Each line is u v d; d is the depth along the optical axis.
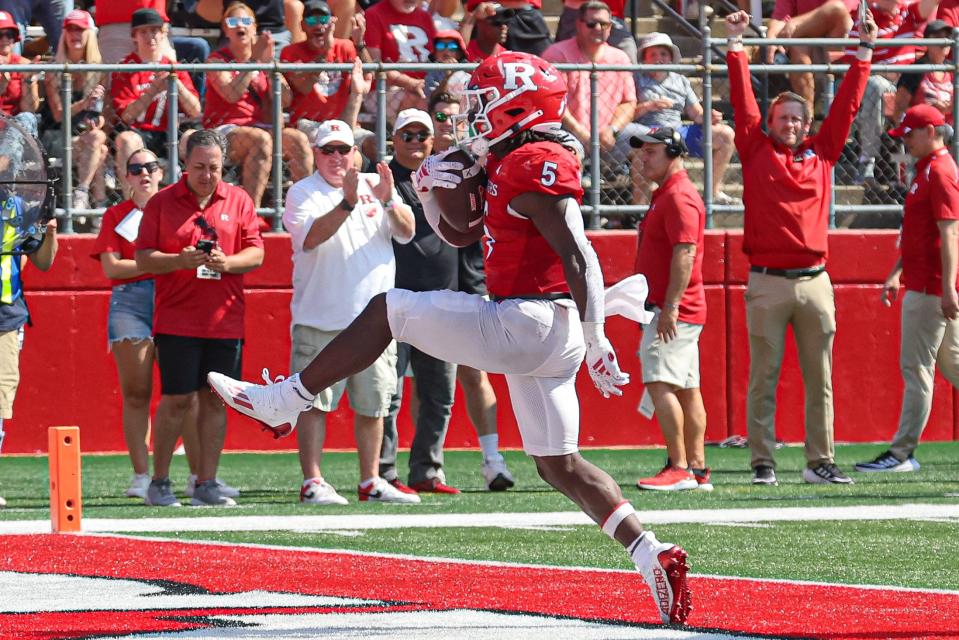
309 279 33.72
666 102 46.06
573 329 17.77
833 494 34.72
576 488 18.03
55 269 43.75
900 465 40.62
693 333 35.97
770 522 29.34
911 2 54.44
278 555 24.47
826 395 37.12
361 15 50.00
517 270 17.66
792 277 36.34
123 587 20.83
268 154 43.53
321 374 17.94
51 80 42.56
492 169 18.17
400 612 18.44
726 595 19.95
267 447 45.78
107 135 43.19
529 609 18.73
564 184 17.23
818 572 22.59
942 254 38.09
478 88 17.97
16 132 25.73
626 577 21.83
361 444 34.44
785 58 50.31
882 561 23.88
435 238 35.62
